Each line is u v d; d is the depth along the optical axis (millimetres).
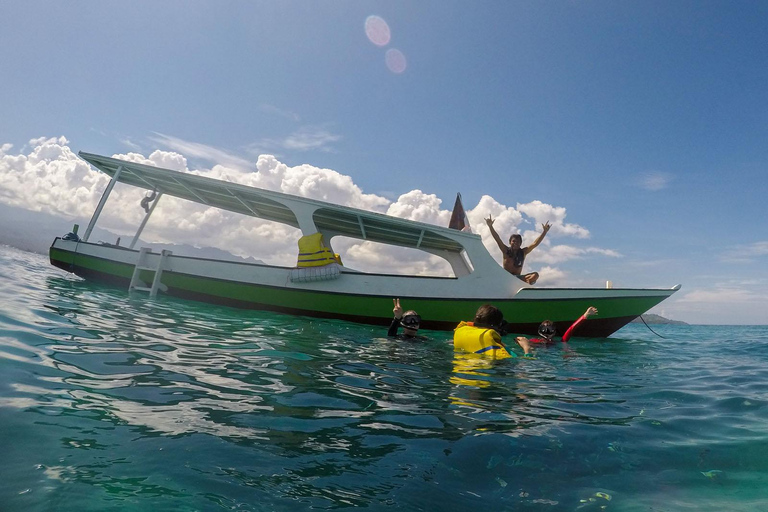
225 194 10445
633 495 1673
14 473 1489
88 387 2527
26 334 3699
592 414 2801
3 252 21094
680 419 2746
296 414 2432
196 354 3861
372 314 9109
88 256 10586
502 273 9266
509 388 3459
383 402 2816
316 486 1591
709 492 1716
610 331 9656
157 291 9898
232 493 1485
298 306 9328
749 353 7090
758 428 2561
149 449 1782
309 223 9453
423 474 1760
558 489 1704
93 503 1344
